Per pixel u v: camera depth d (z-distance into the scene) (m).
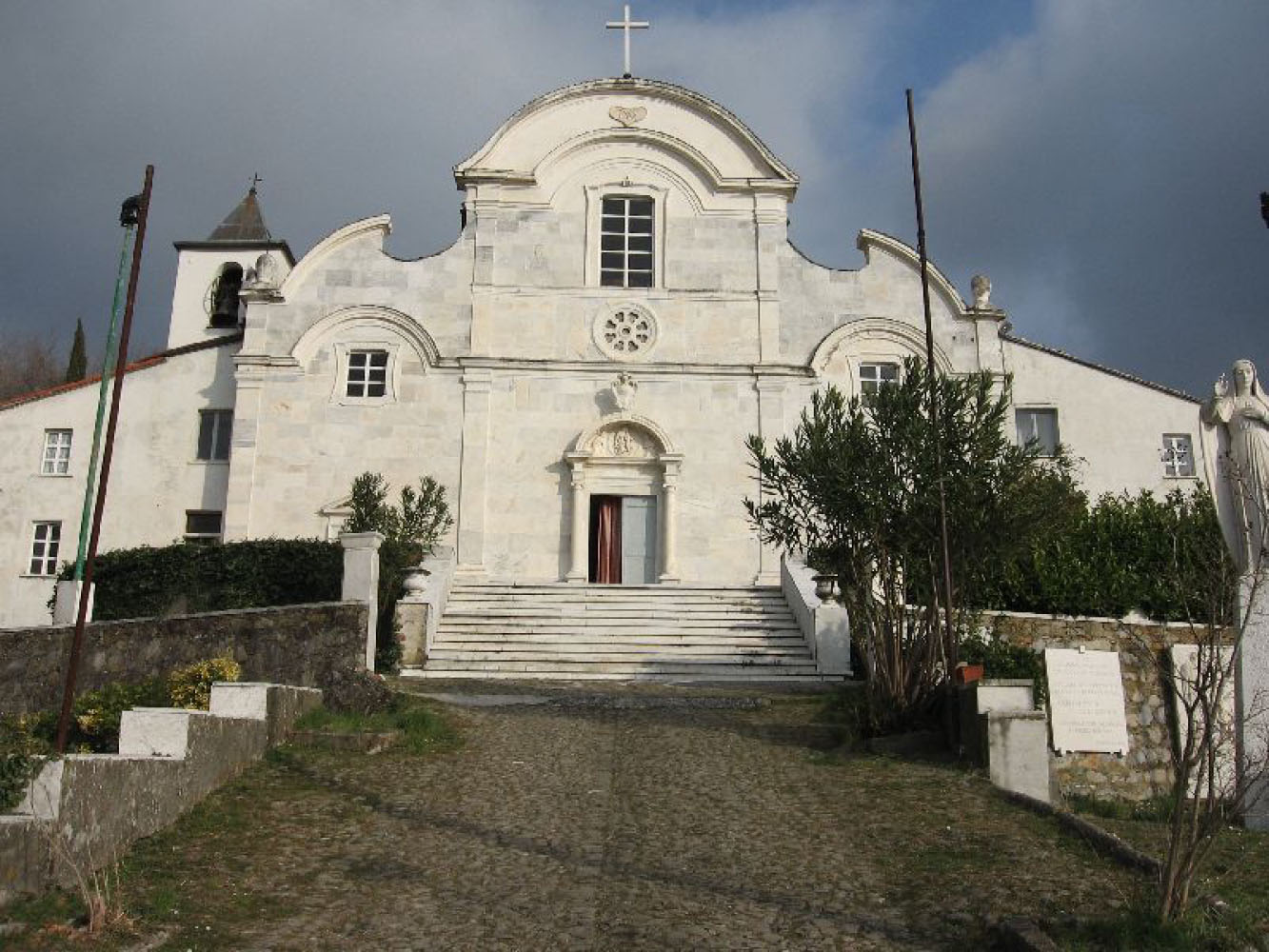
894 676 15.07
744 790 12.30
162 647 17.45
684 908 8.88
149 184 12.67
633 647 23.45
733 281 31.25
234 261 43.00
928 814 11.31
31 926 7.93
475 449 30.02
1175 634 19.03
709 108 32.03
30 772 8.72
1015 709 13.16
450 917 8.70
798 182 31.66
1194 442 30.78
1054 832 10.63
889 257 31.44
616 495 30.25
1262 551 11.24
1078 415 30.86
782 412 30.42
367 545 18.00
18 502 30.77
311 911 8.79
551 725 15.45
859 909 8.87
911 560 15.54
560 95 31.98
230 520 29.36
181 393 31.41
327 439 29.98
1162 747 17.47
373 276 30.92
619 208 31.86
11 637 18.19
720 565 29.67
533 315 30.88
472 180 31.53
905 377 15.88
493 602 26.06
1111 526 20.69
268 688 13.41
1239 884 9.62
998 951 8.00
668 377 30.62
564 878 9.54
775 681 21.80
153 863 9.54
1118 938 7.95
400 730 14.47
